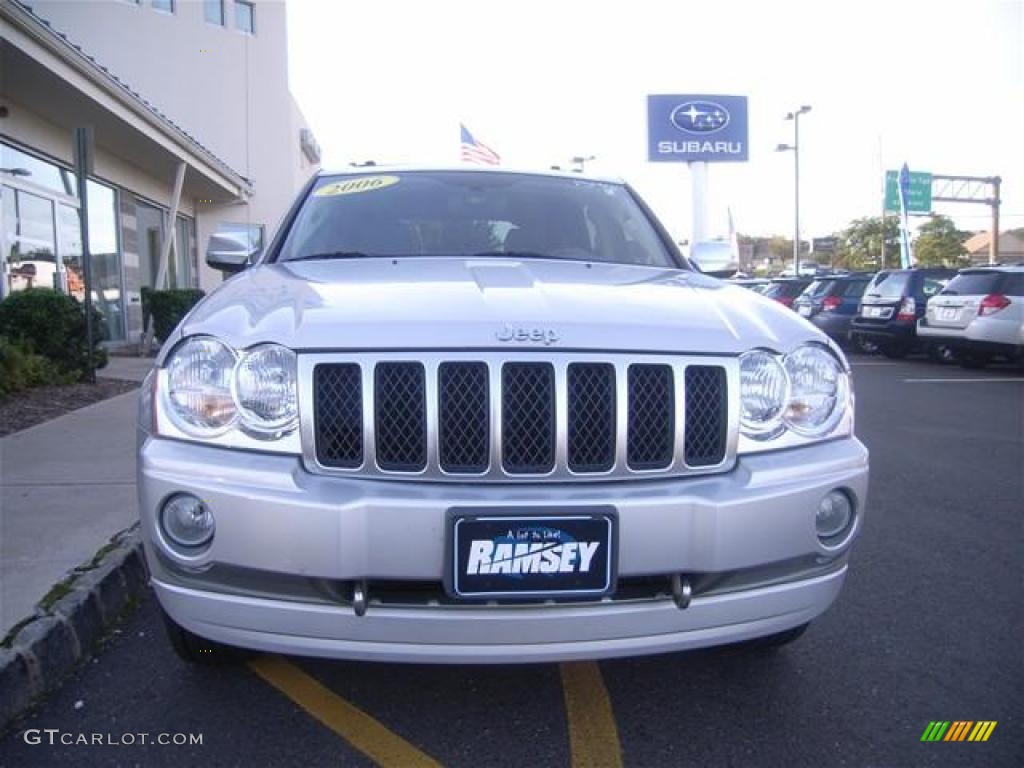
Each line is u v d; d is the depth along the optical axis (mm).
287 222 3650
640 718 2602
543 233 3605
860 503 2467
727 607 2266
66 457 5211
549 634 2143
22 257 10711
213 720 2553
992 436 7328
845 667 2943
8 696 2518
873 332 15367
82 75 9758
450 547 2086
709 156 29859
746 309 2666
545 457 2213
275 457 2189
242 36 20578
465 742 2453
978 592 3637
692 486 2254
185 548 2197
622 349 2262
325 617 2129
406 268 2965
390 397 2193
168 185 17156
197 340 2312
